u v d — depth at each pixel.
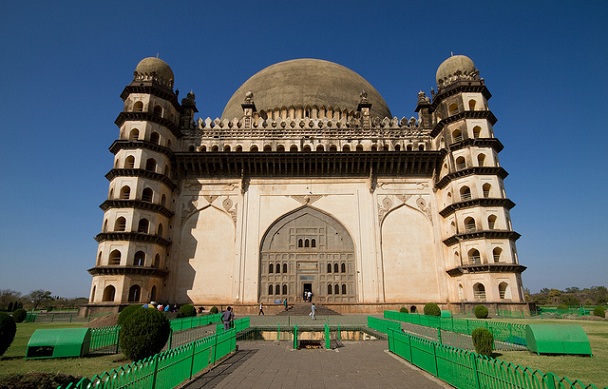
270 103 37.44
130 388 5.74
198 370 9.48
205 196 31.12
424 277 29.41
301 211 30.98
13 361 10.59
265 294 29.16
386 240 30.28
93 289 25.89
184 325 17.98
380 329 16.73
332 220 30.89
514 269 25.80
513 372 5.79
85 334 11.50
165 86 31.59
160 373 6.95
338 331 16.98
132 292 26.75
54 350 10.95
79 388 4.88
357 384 8.41
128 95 30.50
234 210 30.78
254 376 9.20
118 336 12.34
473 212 27.42
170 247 29.83
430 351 9.23
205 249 29.92
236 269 29.30
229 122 33.56
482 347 10.64
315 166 31.45
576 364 9.77
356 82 40.88
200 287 29.02
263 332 18.41
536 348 11.21
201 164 31.27
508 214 28.27
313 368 10.15
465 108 30.48
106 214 27.47
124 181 27.62
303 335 18.47
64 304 57.50
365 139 32.97
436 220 30.66
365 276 29.41
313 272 29.80
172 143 31.80
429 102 34.44
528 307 25.09
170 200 30.72
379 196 31.23
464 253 27.22
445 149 30.47
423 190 31.44
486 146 29.00
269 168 31.53
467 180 28.28
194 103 34.28
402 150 32.50
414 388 8.02
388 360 11.21
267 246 30.20
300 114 36.72
